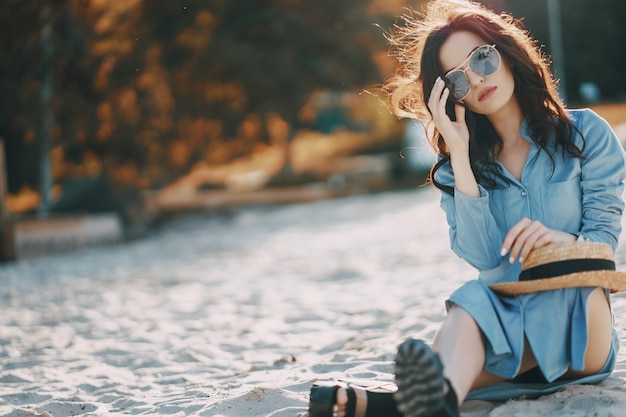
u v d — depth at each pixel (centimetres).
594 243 360
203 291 1134
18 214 2638
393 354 555
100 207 2739
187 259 1623
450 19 381
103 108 2689
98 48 2533
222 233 2303
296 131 4534
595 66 4906
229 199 3416
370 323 738
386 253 1377
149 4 2948
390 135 5609
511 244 365
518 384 393
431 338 606
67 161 2869
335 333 721
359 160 5016
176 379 583
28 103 2502
